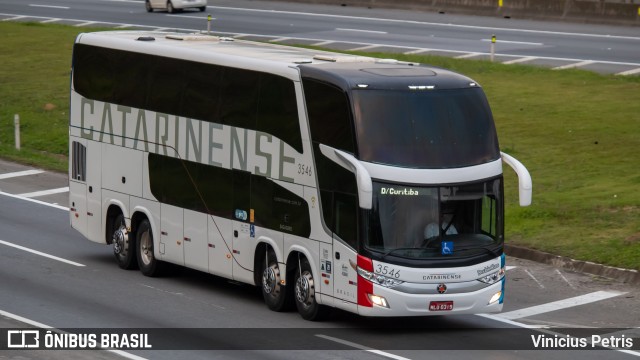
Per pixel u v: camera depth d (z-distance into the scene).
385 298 49.50
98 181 66.62
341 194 50.59
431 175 49.88
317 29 154.88
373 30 153.88
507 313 56.00
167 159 61.12
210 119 58.22
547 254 66.19
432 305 49.97
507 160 52.22
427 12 175.25
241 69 56.34
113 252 69.75
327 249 51.56
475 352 48.06
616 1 157.75
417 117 50.53
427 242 49.81
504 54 132.50
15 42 149.75
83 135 67.56
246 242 56.38
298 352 47.69
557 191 78.25
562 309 56.81
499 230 51.50
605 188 77.56
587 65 124.25
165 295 58.84
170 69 60.84
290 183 53.47
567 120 98.31
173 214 61.00
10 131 112.69
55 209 82.38
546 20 163.12
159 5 177.50
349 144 50.16
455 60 125.12
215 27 157.62
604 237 67.38
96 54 66.25
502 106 104.31
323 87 51.75
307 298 53.28
